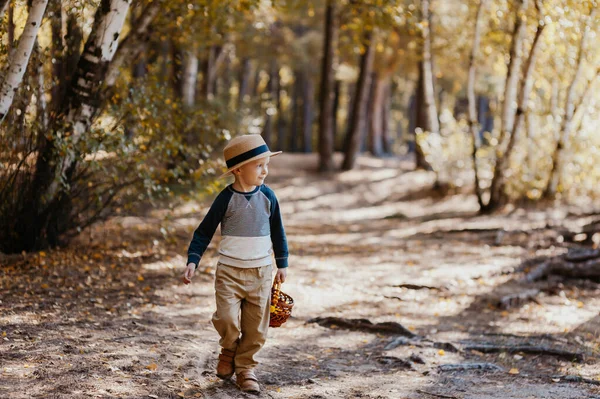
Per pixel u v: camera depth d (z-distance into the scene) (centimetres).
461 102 4103
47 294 714
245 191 442
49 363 464
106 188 982
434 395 469
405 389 483
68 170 928
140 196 1014
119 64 989
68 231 1024
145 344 539
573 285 952
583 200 1734
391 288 885
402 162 3089
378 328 670
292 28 3195
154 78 1012
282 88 4753
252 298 443
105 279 820
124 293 753
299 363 545
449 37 2086
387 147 3934
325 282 909
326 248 1232
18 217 927
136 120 955
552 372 546
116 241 1113
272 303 457
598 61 1586
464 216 1719
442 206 2012
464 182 2234
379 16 1341
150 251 1041
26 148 884
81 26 962
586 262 1018
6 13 747
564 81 1666
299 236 1432
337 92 3956
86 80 901
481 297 845
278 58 3056
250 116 2144
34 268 848
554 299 862
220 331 443
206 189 1014
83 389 416
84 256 948
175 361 495
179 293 779
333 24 2583
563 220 1430
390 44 2414
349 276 955
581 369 556
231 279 438
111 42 908
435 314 763
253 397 439
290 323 690
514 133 1633
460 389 487
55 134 888
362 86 2683
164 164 1087
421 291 874
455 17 2119
